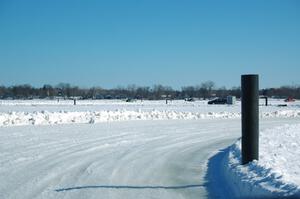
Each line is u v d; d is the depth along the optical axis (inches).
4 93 6225.4
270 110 2065.7
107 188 346.0
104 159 496.7
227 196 321.4
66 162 470.3
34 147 587.8
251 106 398.6
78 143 641.6
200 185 361.7
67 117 1119.6
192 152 576.7
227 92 6092.5
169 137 770.2
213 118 1446.9
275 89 6082.7
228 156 479.5
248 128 401.1
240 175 349.1
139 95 6067.9
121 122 1144.8
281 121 1325.0
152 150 586.9
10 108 2118.6
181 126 1042.1
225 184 365.7
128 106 2591.0
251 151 401.1
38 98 5580.7
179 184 366.0
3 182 366.0
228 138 777.6
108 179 383.6
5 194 323.3
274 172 332.5
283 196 269.0
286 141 607.2
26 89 6205.7
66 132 812.6
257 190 294.5
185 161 496.4
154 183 369.4
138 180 381.4
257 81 399.9
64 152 545.6
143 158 511.8
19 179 378.6
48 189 340.8
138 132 847.1
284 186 289.1
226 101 3408.0
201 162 490.3
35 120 1032.8
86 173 409.7
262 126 1087.6
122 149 588.1
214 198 315.3
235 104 3302.2
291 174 342.0
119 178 388.8
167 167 453.1
